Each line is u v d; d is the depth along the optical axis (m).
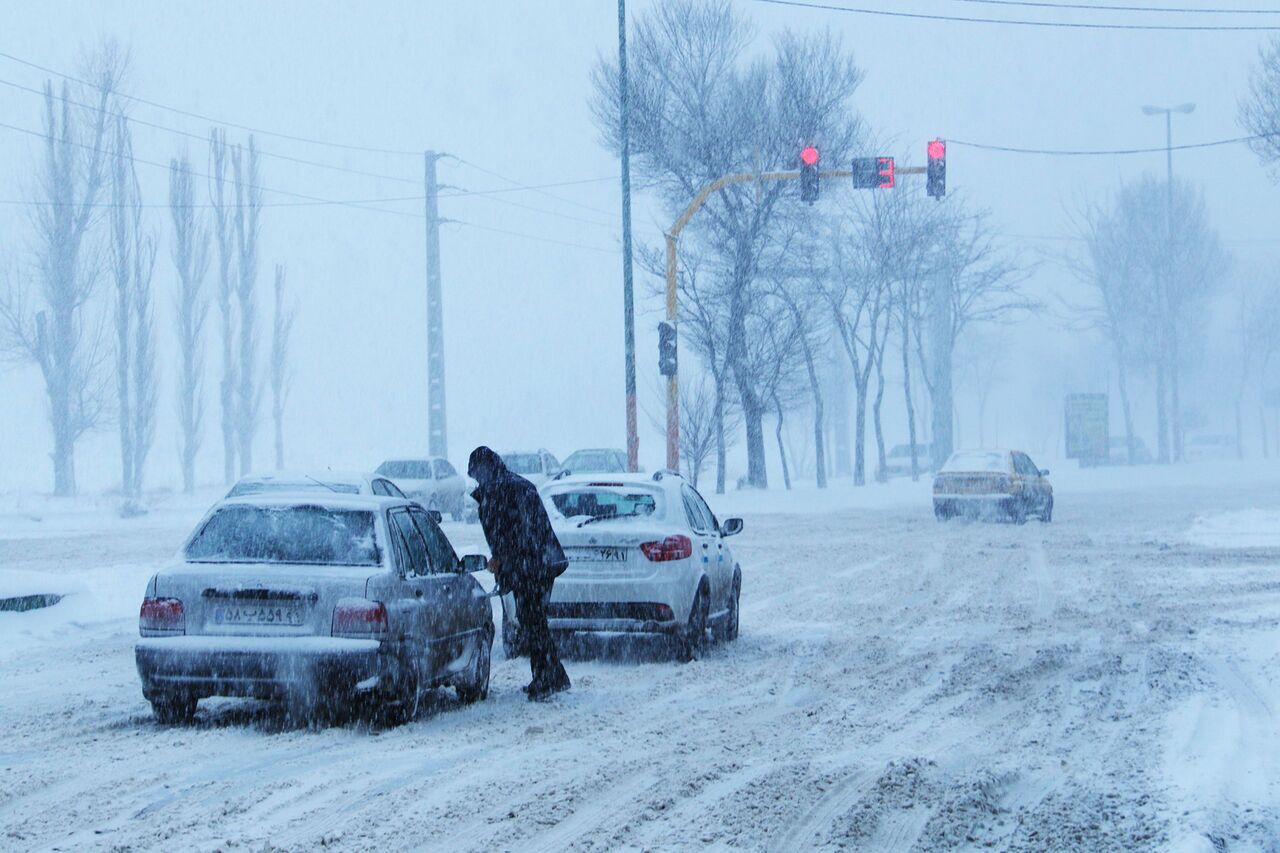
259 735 26.16
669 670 35.34
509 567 31.14
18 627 42.06
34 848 17.94
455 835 18.70
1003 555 68.06
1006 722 27.33
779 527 90.94
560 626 36.25
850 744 25.20
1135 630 40.62
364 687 25.86
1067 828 19.00
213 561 27.16
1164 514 99.31
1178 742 24.52
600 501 38.31
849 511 108.25
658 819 19.64
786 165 125.00
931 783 21.69
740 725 27.33
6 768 22.94
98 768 22.97
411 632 26.89
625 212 83.00
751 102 125.12
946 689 31.41
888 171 74.94
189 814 19.77
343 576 26.39
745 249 124.00
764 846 18.23
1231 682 30.88
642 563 35.97
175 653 26.00
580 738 25.95
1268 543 72.06
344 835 18.64
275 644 25.78
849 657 36.94
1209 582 53.84
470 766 23.23
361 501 28.34
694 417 121.81
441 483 98.69
